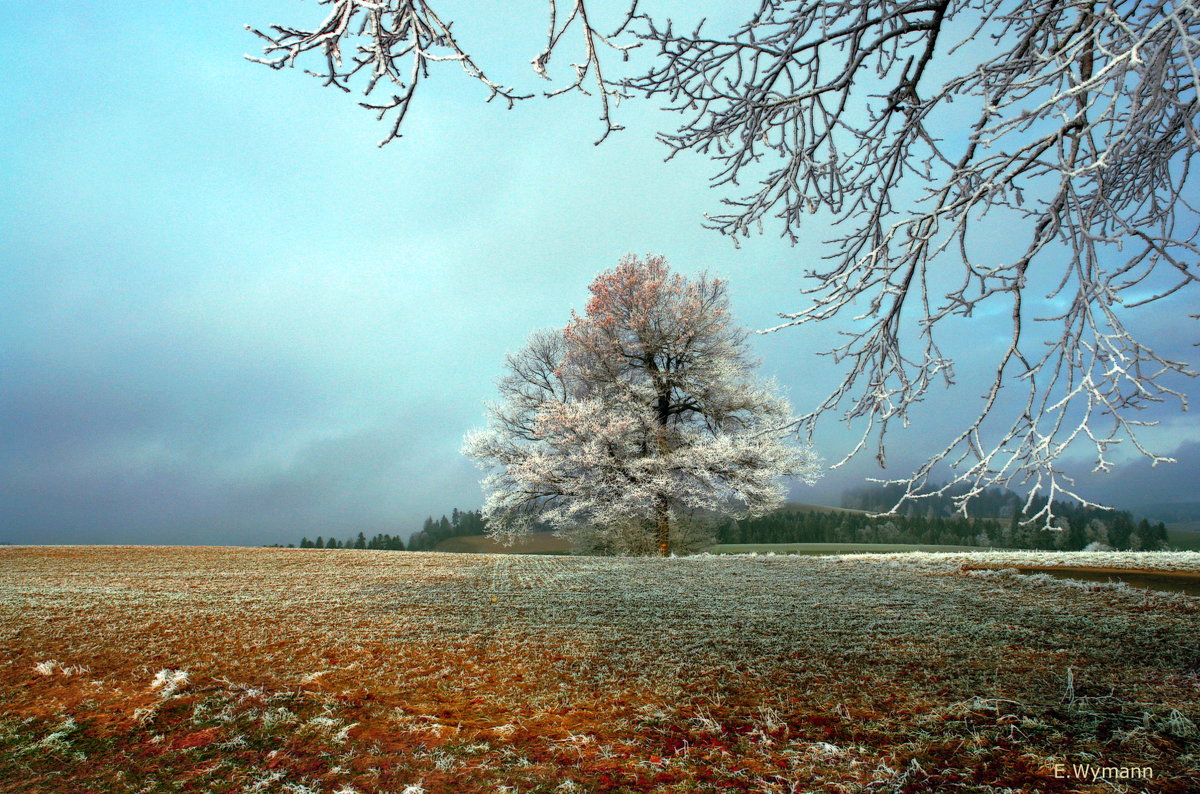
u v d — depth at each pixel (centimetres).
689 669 628
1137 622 798
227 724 499
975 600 984
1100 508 334
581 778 403
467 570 1494
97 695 570
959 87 352
